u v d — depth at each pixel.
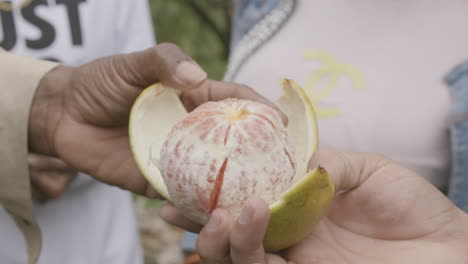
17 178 0.52
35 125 0.54
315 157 0.48
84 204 0.63
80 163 0.55
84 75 0.52
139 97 0.50
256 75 0.64
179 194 0.46
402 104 0.59
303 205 0.43
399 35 0.60
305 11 0.63
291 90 0.50
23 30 0.59
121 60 0.51
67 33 0.60
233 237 0.42
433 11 0.60
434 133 0.58
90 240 0.63
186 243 0.66
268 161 0.45
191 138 0.46
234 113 0.46
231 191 0.45
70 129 0.54
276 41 0.64
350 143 0.60
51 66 0.54
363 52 0.61
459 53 0.58
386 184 0.50
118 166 0.55
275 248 0.45
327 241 0.49
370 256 0.48
